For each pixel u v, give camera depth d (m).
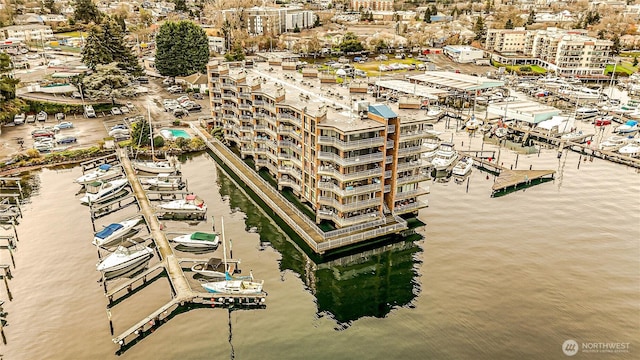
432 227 91.25
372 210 87.62
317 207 86.56
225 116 127.31
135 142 126.88
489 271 77.19
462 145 143.25
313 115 84.56
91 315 66.19
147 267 78.12
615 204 102.69
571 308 68.38
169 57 185.38
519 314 67.12
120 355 59.19
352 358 59.22
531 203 102.81
